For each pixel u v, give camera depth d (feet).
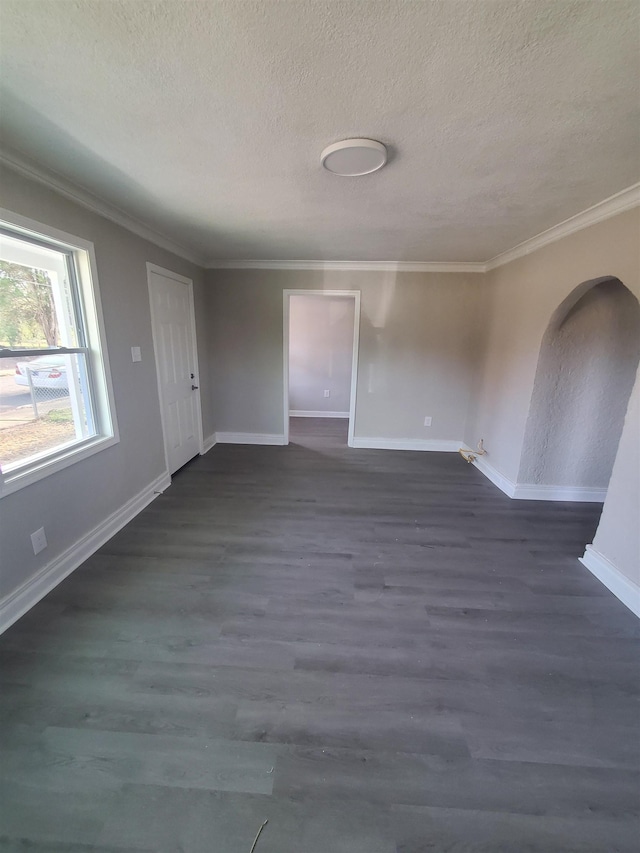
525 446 10.41
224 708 4.61
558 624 6.08
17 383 6.18
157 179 6.41
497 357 12.09
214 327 14.32
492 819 3.62
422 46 3.40
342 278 13.74
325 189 6.79
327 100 4.22
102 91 4.11
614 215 7.18
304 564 7.49
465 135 4.92
